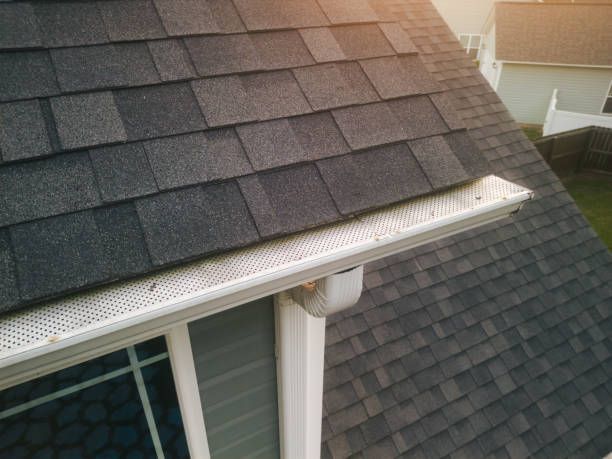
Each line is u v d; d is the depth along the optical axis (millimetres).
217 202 1280
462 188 1670
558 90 16750
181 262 1177
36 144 1158
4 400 1602
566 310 4770
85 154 1198
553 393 4141
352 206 1437
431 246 4715
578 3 17031
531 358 4270
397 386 3654
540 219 5512
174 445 2064
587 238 5559
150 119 1306
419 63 1836
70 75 1273
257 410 2309
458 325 4199
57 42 1309
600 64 15750
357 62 1722
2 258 1032
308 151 1461
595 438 4031
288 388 2254
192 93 1396
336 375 3551
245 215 1294
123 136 1248
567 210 5762
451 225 1563
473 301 4430
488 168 1718
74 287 1050
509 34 16984
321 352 2312
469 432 3672
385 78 1726
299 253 1293
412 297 4223
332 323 3809
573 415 4078
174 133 1312
